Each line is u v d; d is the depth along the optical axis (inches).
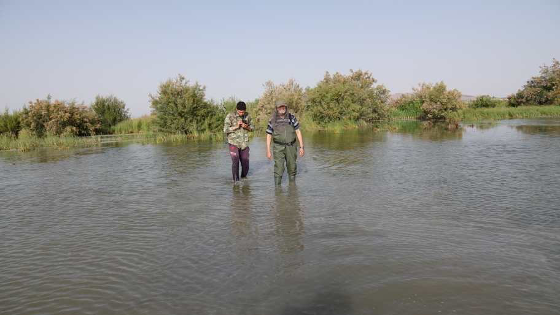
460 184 287.0
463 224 188.9
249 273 136.3
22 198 284.0
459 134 800.3
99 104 1242.6
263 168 394.6
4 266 152.5
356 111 1165.1
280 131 295.0
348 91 1172.5
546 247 156.3
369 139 731.4
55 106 962.7
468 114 1571.1
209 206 237.6
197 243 170.4
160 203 252.2
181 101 898.7
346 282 126.8
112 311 114.0
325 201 241.9
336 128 1026.7
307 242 166.6
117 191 298.5
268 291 122.1
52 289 130.5
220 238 175.9
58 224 211.0
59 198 280.2
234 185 304.0
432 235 173.0
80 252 165.5
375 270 135.7
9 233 196.5
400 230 180.9
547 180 292.7
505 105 2169.0
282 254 153.4
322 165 400.2
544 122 1222.9
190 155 533.0
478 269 135.7
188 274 137.6
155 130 939.3
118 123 1224.8
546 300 114.3
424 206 225.1
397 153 493.4
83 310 115.5
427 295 117.3
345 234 176.2
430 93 1491.1
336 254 151.7
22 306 119.5
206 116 939.3
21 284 135.3
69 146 765.9
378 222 194.4
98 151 649.0
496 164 378.9
